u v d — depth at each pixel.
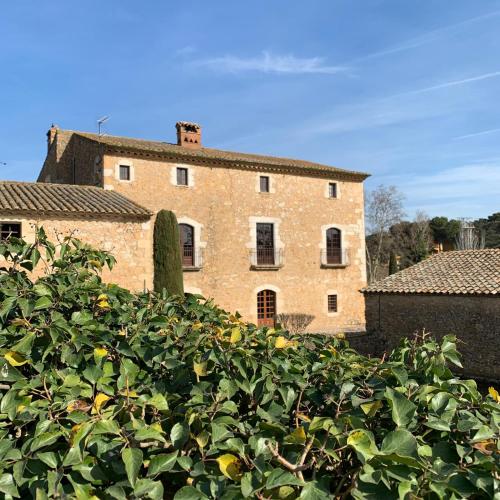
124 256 13.32
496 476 1.98
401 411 2.22
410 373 2.96
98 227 13.09
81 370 2.89
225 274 20.73
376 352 14.84
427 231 47.16
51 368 2.79
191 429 2.32
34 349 2.95
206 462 2.15
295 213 22.94
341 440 2.04
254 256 21.47
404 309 14.54
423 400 2.46
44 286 3.45
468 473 1.94
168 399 2.63
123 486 1.93
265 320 22.00
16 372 2.62
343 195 24.61
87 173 19.55
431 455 2.12
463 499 1.88
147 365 3.02
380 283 15.75
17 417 2.37
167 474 2.22
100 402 2.44
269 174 22.20
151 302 4.20
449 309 13.35
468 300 12.91
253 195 21.69
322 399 2.64
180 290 17.00
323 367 2.87
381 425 2.47
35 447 2.01
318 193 23.73
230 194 21.02
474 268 14.51
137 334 3.25
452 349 3.01
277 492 1.89
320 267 23.61
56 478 1.90
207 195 20.38
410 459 1.85
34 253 3.81
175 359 2.94
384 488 1.85
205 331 3.36
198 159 20.08
